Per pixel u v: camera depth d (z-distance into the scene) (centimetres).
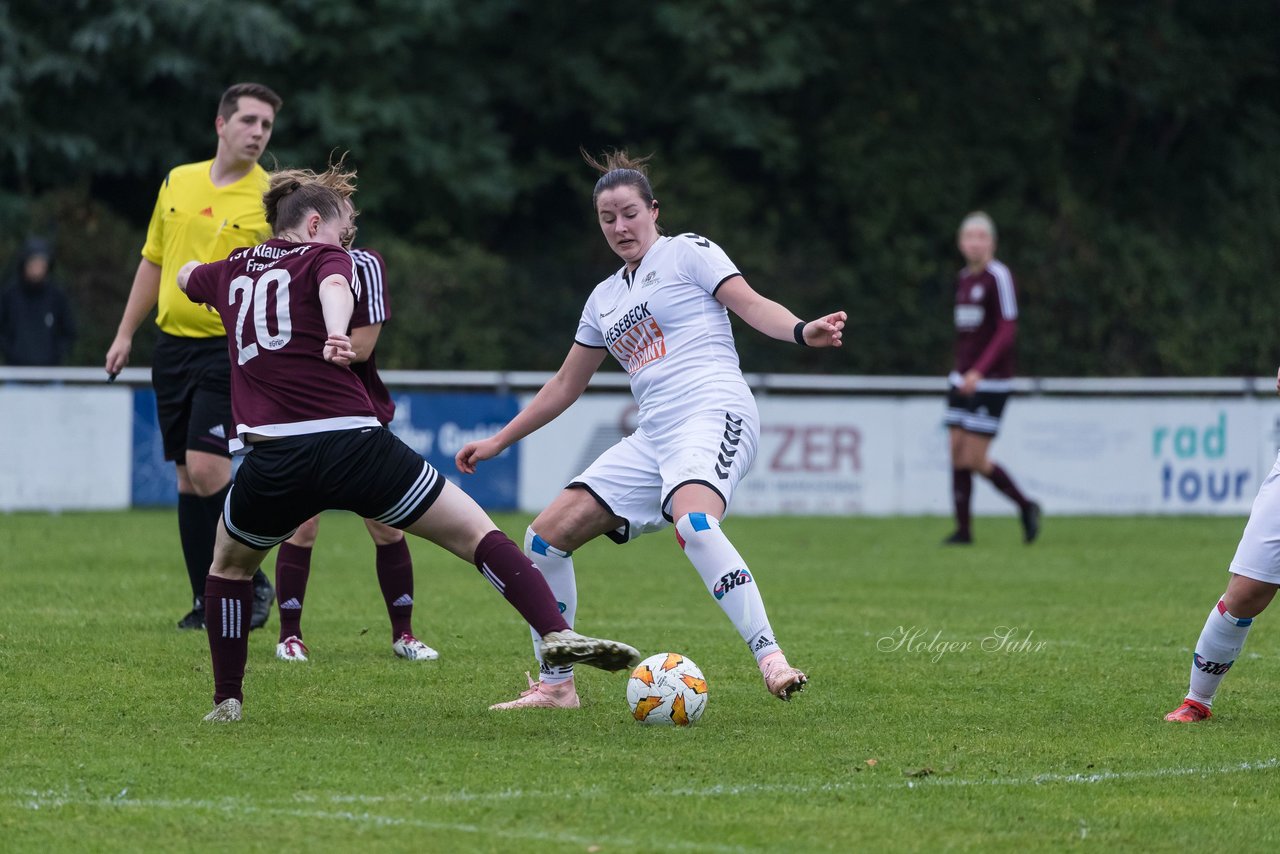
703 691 2145
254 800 1703
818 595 3828
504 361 8662
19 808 1662
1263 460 6594
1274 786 1827
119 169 8669
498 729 2100
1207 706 2238
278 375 2008
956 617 3409
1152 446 6556
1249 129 10831
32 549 4572
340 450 1989
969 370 5238
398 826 1603
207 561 2984
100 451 5956
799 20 9631
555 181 9944
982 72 10038
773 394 7244
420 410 6172
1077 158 10744
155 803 1686
